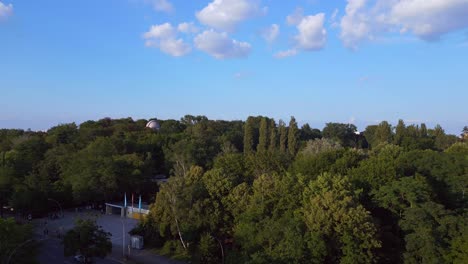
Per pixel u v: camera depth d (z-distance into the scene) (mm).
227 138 171250
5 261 49719
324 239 55469
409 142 127438
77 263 68125
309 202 60562
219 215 70562
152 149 149125
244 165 91125
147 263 68375
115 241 81250
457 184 73750
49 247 77562
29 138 157500
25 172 119250
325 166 78938
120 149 136125
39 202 101500
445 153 86812
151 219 79500
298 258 52406
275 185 68000
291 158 102938
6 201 106125
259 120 195250
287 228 55656
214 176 75688
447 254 53438
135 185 116438
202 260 65688
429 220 56406
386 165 69812
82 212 109188
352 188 62938
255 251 58031
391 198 61656
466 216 61906
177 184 73875
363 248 54688
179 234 71500
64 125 177125
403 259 56719
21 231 53375
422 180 66375
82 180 107625
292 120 141375
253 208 65000
